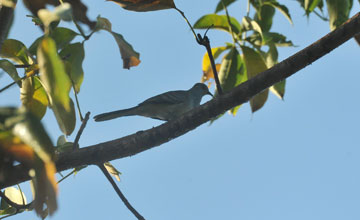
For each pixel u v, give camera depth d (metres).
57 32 6.17
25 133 3.08
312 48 7.02
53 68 3.49
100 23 5.74
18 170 6.28
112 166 8.05
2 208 7.38
